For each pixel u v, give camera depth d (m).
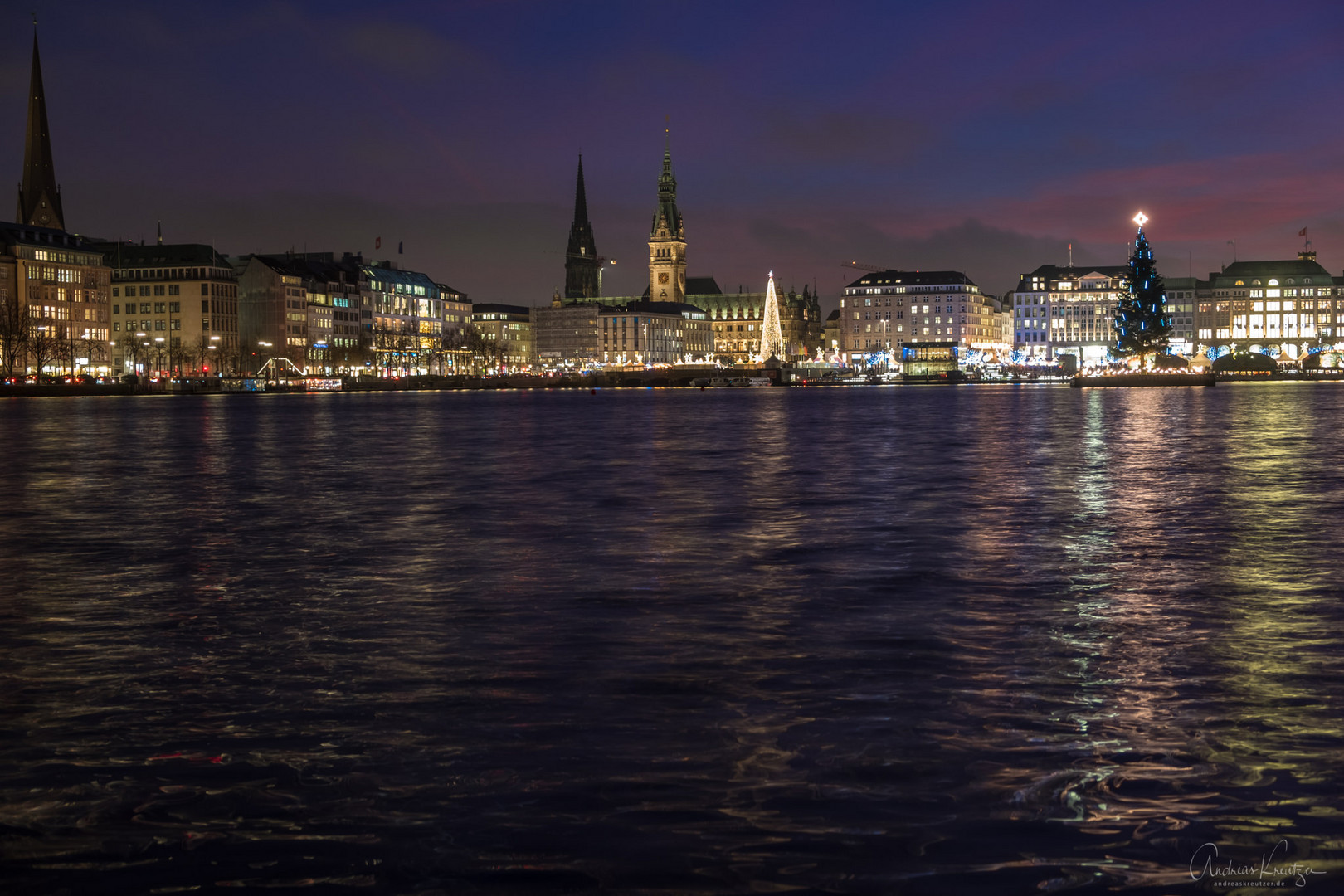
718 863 10.92
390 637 19.84
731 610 21.97
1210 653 18.41
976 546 30.25
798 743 14.05
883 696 16.00
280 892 10.48
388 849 11.27
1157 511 37.72
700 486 47.47
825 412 139.50
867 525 34.59
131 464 62.19
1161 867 10.80
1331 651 18.47
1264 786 12.62
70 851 11.32
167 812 12.17
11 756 13.87
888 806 12.13
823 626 20.53
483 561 28.17
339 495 44.81
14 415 139.62
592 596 23.48
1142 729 14.48
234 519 37.19
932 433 88.44
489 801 12.33
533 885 10.55
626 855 11.09
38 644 19.55
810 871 10.77
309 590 24.39
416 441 82.44
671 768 13.22
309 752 13.91
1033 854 11.07
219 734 14.59
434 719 15.08
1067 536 32.00
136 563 28.28
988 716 15.06
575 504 40.84
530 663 17.95
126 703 16.00
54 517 38.25
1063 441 75.38
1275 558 28.12
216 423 115.69
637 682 16.80
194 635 20.16
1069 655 18.27
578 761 13.48
